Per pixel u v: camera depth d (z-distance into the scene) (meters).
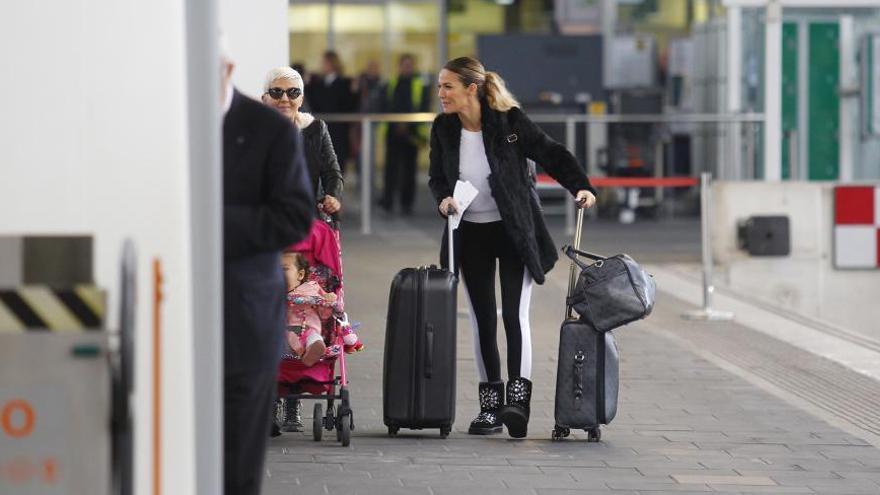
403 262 43.59
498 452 20.77
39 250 11.39
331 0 66.75
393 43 67.06
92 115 13.46
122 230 13.42
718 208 42.00
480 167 21.64
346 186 56.69
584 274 21.39
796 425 22.95
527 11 67.62
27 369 10.66
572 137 57.09
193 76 13.08
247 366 14.39
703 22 62.81
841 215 41.56
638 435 22.06
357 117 55.03
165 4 13.39
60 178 13.43
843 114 55.84
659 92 59.97
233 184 14.37
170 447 13.12
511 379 21.80
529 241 21.36
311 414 23.38
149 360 13.25
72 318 10.70
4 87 13.48
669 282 40.94
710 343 31.05
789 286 41.62
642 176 57.84
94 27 13.45
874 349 30.73
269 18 28.41
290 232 14.23
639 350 29.75
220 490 13.23
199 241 13.09
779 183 41.69
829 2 44.44
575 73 62.78
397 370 21.31
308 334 20.66
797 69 55.66
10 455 10.66
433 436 21.81
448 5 67.38
